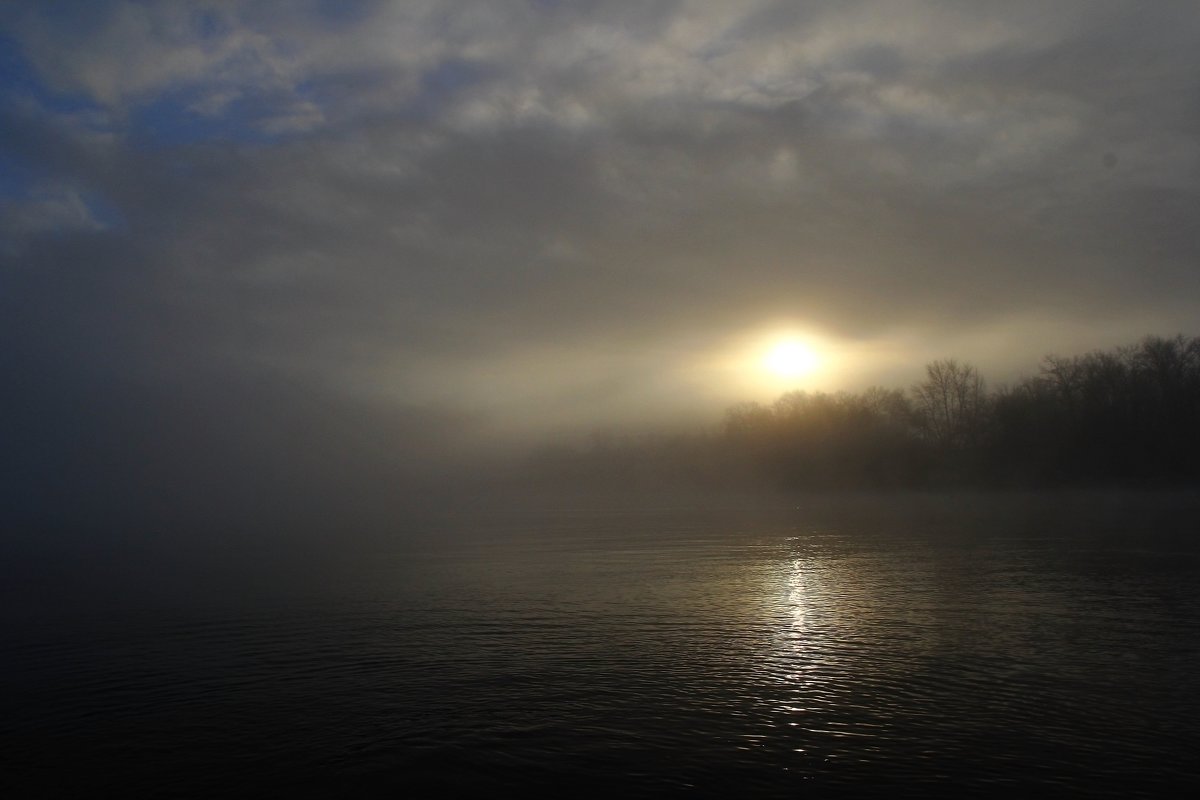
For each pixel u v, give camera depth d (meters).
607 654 31.77
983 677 27.38
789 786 19.41
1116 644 31.27
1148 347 126.38
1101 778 19.52
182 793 20.16
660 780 19.89
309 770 21.09
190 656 33.75
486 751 21.80
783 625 36.25
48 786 20.77
